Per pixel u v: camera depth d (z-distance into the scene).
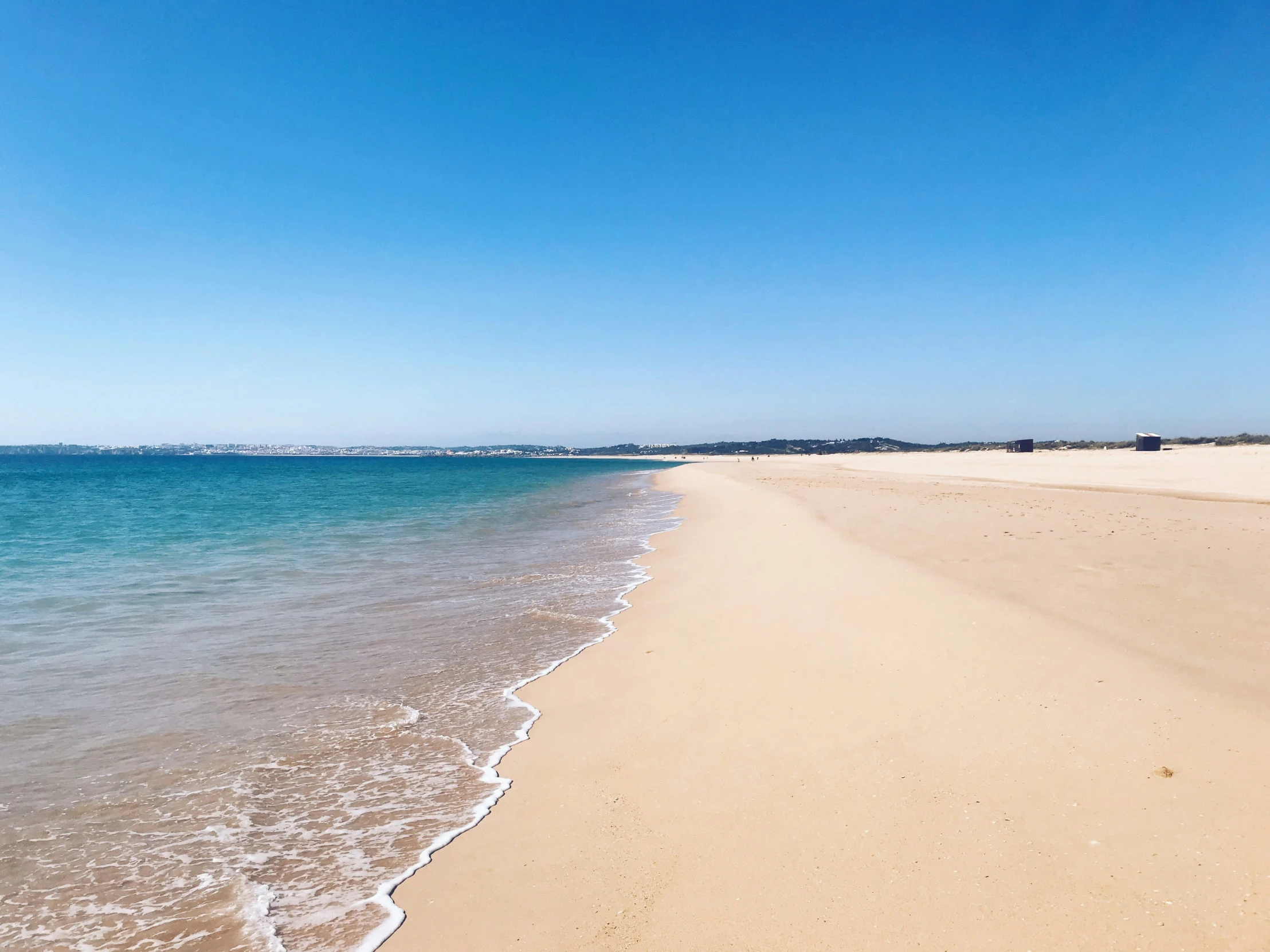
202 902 5.04
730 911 4.55
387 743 7.73
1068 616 9.85
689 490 53.41
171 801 6.47
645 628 12.02
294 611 14.00
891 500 30.02
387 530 28.72
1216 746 5.77
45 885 5.24
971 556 14.91
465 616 13.46
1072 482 41.19
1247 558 14.28
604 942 4.38
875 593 11.48
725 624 11.34
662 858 5.25
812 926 4.30
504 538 26.03
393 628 12.61
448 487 67.94
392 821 6.09
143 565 19.70
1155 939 3.85
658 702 8.48
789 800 5.82
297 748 7.61
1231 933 3.81
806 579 13.34
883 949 4.04
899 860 4.85
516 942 4.46
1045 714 6.72
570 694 9.16
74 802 6.43
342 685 9.63
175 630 12.52
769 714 7.59
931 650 8.68
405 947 4.49
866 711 7.29
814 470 81.75
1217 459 57.25
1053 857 4.66
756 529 22.05
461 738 7.86
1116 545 16.05
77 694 9.23
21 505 42.66
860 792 5.80
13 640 11.78
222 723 8.27
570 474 109.38
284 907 4.96
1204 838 4.62
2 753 7.41
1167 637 8.84
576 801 6.27
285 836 5.88
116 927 4.78
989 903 4.31
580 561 20.12
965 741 6.41
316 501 47.75
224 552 22.34
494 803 6.37
